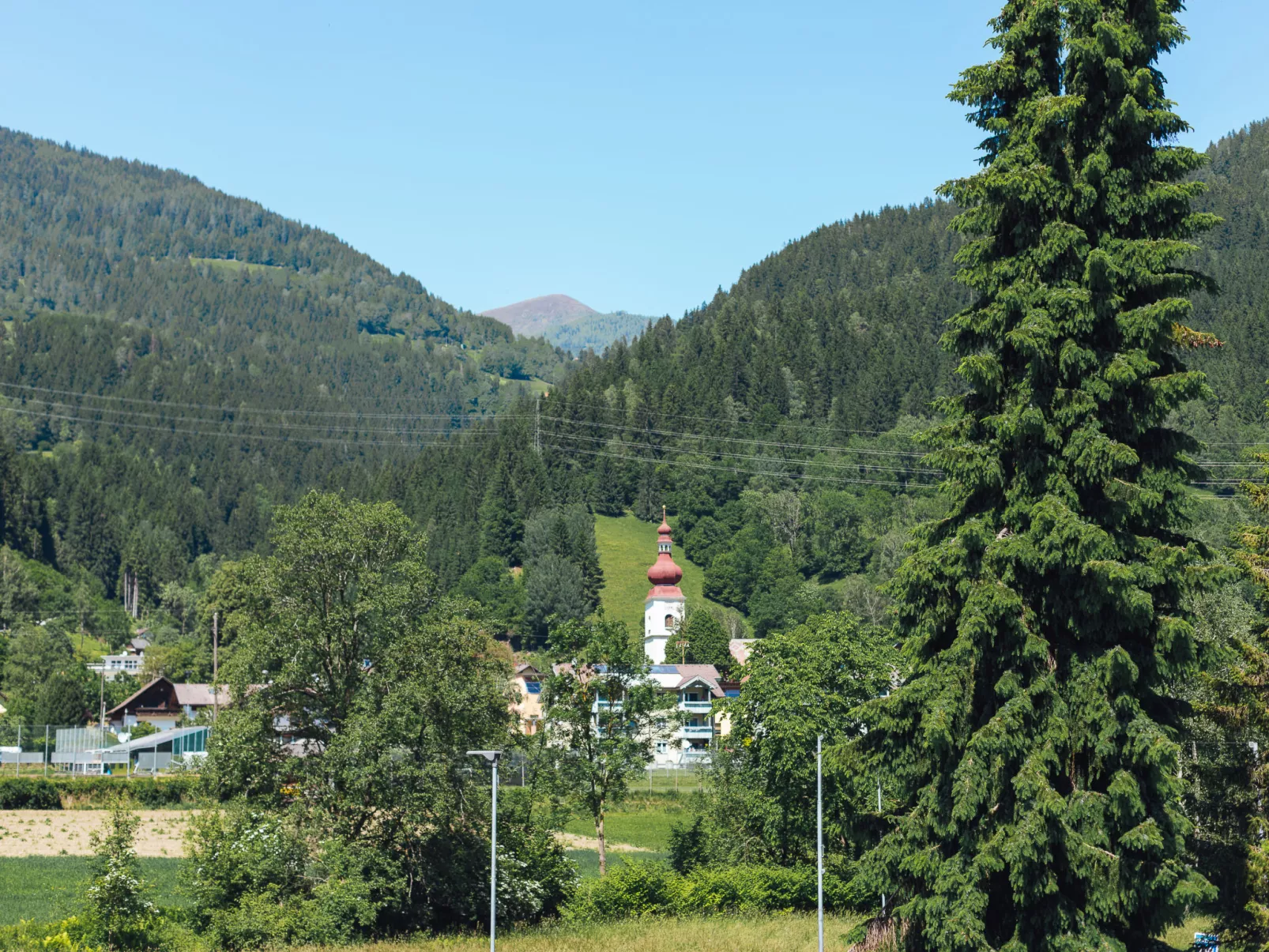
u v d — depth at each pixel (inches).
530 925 1962.4
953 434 1171.3
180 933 1701.5
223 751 1836.9
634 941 1579.7
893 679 2089.1
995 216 1150.3
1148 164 1122.0
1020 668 1104.2
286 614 1937.7
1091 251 1085.1
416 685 1851.6
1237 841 1238.3
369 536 2014.0
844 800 1888.5
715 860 2097.7
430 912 1892.2
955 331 1182.3
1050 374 1108.5
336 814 1870.1
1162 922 1040.2
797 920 1729.8
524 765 2393.0
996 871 1081.4
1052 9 1122.7
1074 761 1089.4
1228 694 1300.4
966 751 1080.8
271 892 1743.4
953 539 1139.9
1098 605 1063.6
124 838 1656.0
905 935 1155.9
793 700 1935.3
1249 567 1331.2
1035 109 1122.7
